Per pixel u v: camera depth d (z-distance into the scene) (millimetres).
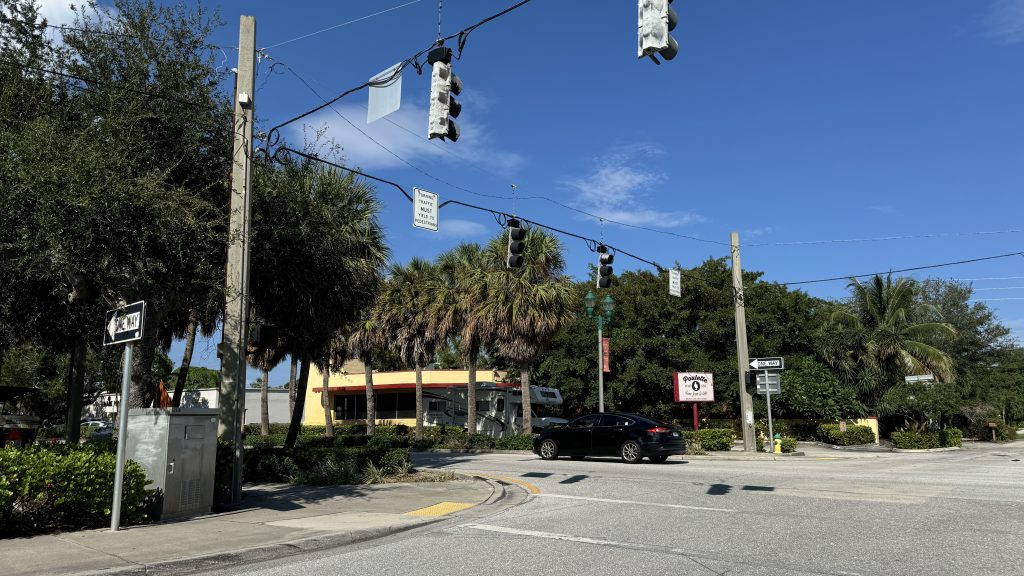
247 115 11781
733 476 15406
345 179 19062
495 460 21875
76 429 15211
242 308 11516
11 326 13617
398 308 31562
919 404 32281
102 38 11883
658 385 34250
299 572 6711
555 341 36156
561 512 10500
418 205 13867
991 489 12547
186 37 12188
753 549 7539
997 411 41000
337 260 15992
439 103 10125
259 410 49750
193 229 10578
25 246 9180
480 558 7270
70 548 7293
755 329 35219
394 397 42250
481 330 27906
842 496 11688
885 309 37125
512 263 15727
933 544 7648
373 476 14562
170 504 9469
